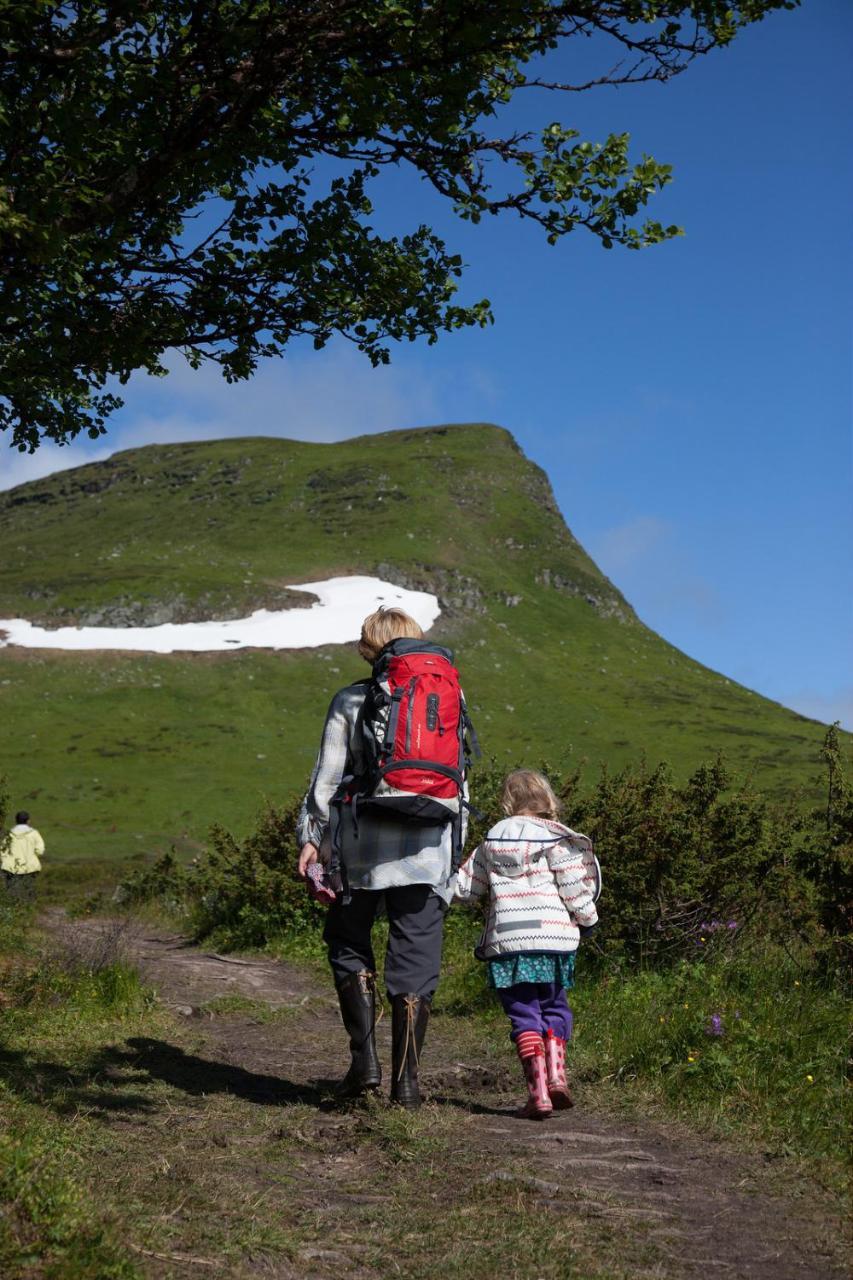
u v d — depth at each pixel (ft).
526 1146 13.30
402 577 381.60
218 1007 23.91
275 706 274.16
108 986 22.84
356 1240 9.88
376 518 435.53
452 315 18.12
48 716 256.32
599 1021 20.33
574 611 411.75
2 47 13.64
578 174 16.43
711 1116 14.73
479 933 32.78
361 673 298.76
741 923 25.26
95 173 15.21
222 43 14.11
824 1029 17.24
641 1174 12.35
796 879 24.77
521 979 14.85
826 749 23.27
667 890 24.80
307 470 486.38
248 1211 10.34
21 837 54.85
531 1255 9.54
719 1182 12.14
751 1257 9.80
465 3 14.10
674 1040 17.39
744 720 309.83
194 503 472.85
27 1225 8.64
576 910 15.20
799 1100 14.75
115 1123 13.29
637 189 16.51
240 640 315.17
